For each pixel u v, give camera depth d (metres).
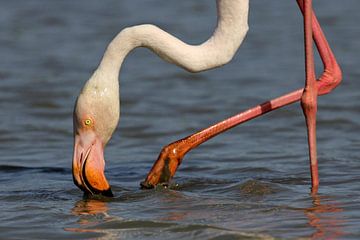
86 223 9.87
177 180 12.02
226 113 17.73
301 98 11.18
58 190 11.66
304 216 9.91
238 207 10.41
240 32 11.29
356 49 24.56
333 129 16.02
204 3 33.12
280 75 21.64
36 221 9.99
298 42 25.92
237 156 13.84
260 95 19.42
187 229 9.50
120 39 11.16
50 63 23.31
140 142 15.48
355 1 32.19
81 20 30.23
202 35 26.94
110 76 11.16
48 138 15.70
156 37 11.18
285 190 11.25
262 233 9.27
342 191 11.11
